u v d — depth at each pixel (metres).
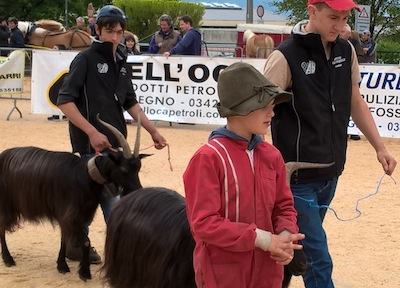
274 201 3.19
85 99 5.71
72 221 5.42
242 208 3.06
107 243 4.08
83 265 5.65
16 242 6.68
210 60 13.21
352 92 4.41
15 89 14.41
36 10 34.38
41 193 5.54
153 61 13.48
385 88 12.59
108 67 5.73
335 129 4.21
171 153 11.22
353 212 7.95
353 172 10.16
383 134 12.71
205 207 3.00
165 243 3.73
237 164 3.07
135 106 6.02
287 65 4.09
